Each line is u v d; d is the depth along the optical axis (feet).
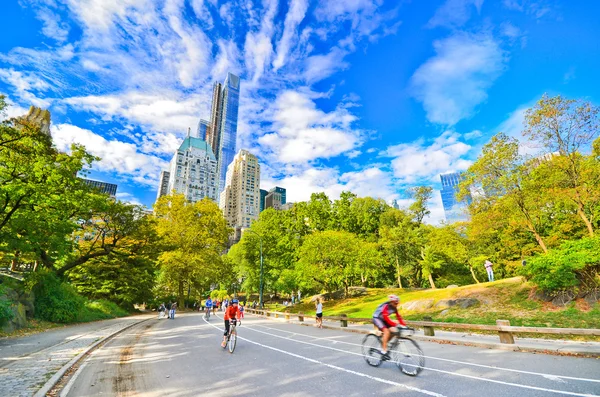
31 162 65.57
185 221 156.56
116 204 104.58
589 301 51.42
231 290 255.70
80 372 26.32
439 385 20.26
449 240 130.62
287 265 158.40
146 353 35.55
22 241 64.44
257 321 83.71
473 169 76.74
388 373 23.84
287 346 38.42
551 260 56.49
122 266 125.18
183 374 24.91
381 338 26.35
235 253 201.67
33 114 128.16
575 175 68.23
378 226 175.32
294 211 173.88
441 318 64.49
